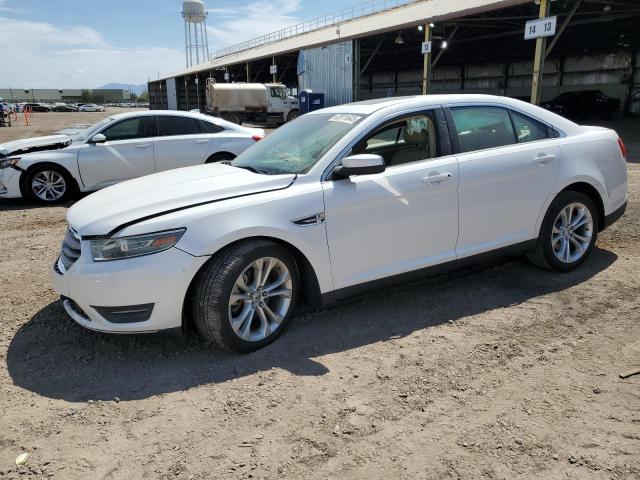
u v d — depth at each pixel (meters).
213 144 8.70
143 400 2.79
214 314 3.09
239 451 2.36
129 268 2.97
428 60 19.42
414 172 3.66
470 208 3.88
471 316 3.71
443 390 2.81
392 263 3.67
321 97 25.11
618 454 2.26
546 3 14.12
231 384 2.92
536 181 4.13
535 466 2.21
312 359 3.18
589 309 3.74
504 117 4.18
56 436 2.49
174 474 2.21
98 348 3.39
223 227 3.08
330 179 3.47
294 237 3.26
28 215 7.51
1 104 35.19
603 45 29.50
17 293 4.38
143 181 3.82
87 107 87.88
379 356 3.19
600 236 5.47
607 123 24.83
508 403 2.67
